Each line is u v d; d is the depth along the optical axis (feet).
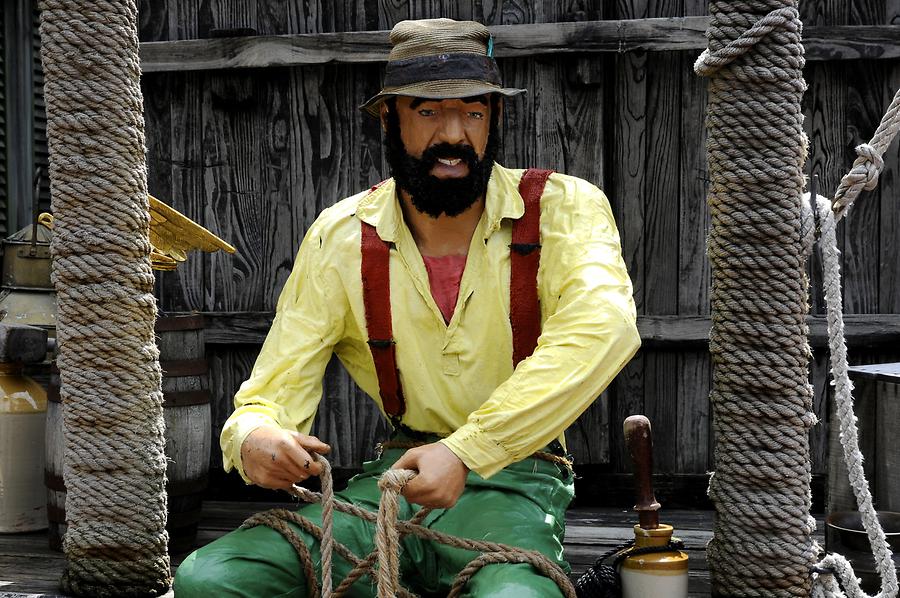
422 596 7.32
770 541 6.91
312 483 13.66
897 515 8.09
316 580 6.73
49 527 11.03
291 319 7.47
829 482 8.97
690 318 12.93
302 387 7.30
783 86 6.90
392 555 5.95
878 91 12.80
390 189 7.61
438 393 7.36
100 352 8.45
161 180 13.74
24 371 14.11
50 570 10.13
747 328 6.95
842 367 6.79
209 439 11.45
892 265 12.93
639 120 13.07
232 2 13.55
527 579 6.08
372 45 13.04
